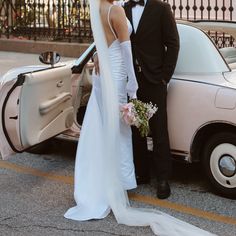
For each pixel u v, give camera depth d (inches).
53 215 182.2
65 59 484.4
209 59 198.1
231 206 187.9
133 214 175.8
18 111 196.4
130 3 191.9
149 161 211.8
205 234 162.4
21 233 168.2
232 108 182.9
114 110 182.2
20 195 201.6
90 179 184.7
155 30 189.3
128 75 183.9
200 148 197.9
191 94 191.8
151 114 187.3
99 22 183.0
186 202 193.0
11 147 202.2
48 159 249.3
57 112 222.1
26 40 546.9
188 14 490.3
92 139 185.9
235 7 499.5
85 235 166.2
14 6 584.1
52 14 557.6
